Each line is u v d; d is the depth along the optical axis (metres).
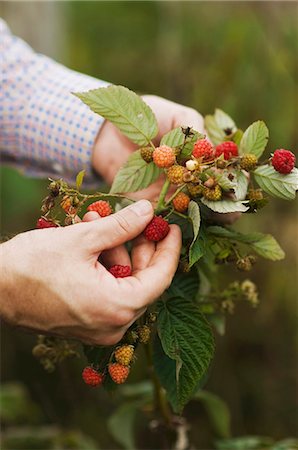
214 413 0.94
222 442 0.90
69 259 0.62
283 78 1.56
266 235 0.67
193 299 0.71
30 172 0.94
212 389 1.55
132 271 0.66
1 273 0.64
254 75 1.56
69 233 0.63
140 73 2.12
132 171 0.68
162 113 0.78
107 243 0.63
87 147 0.85
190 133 0.64
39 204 1.66
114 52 2.23
